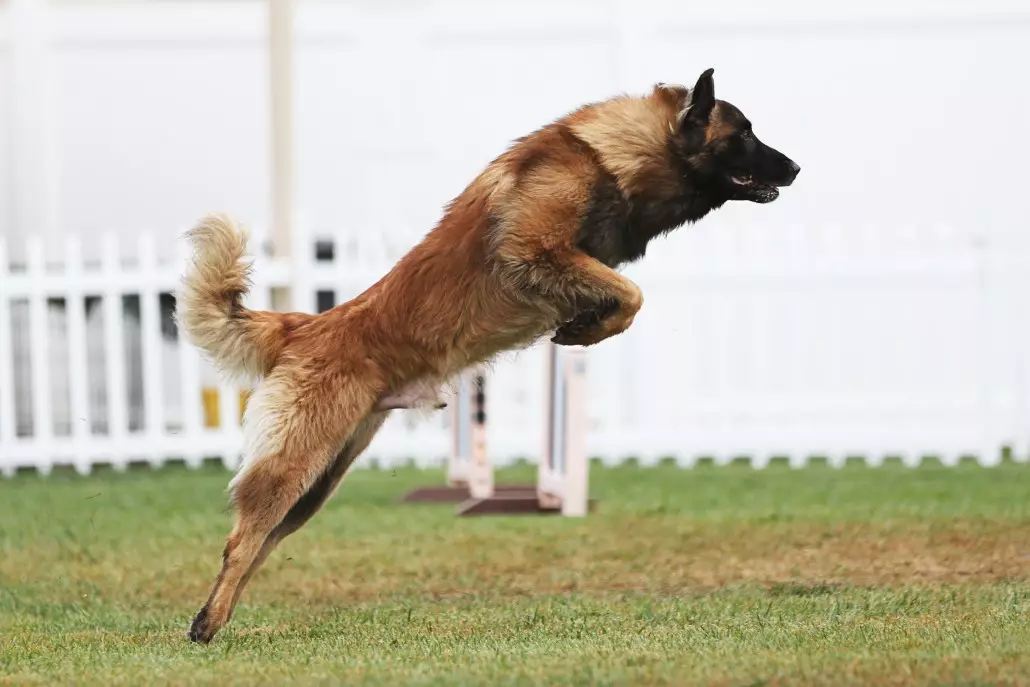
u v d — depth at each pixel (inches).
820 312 577.3
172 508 484.7
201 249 303.1
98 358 628.7
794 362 580.1
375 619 311.4
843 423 582.9
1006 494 491.5
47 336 592.1
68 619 318.7
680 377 587.2
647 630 291.1
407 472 589.9
